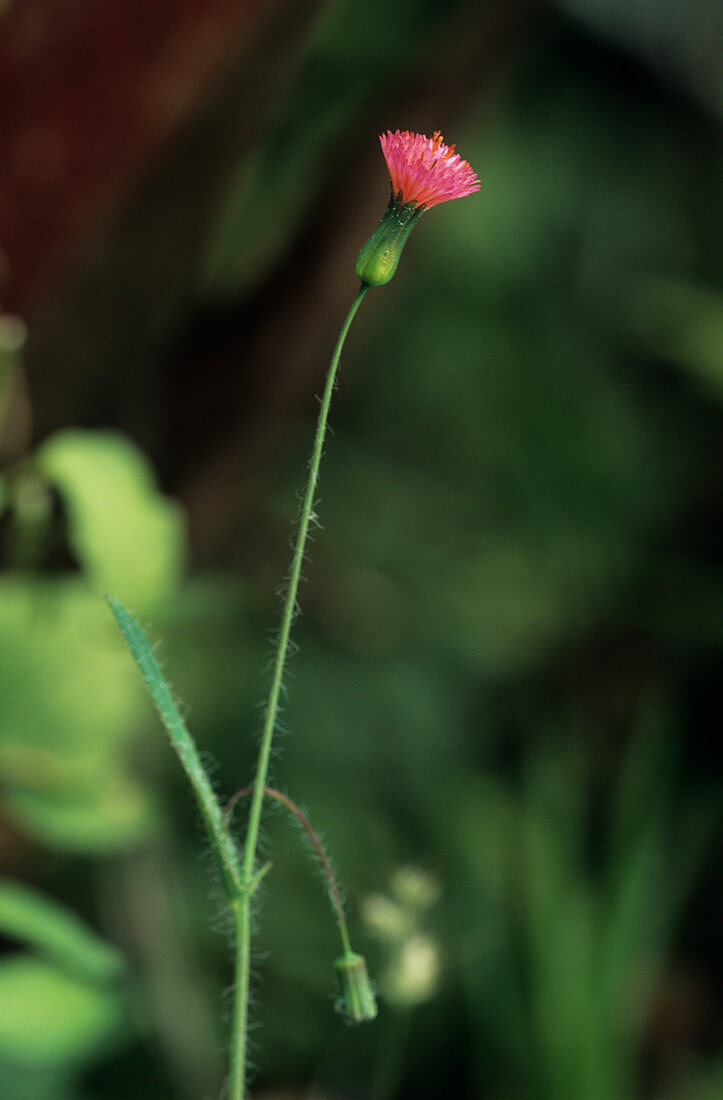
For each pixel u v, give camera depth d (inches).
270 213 27.1
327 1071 38.2
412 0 25.4
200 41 20.2
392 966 20.1
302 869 45.7
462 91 27.5
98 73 20.3
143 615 18.8
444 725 56.9
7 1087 30.7
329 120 27.0
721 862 52.3
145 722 30.3
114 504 18.8
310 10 20.6
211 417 28.3
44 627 18.7
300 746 52.0
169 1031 32.5
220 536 31.0
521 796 50.9
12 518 21.2
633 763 37.6
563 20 57.2
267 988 43.1
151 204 22.4
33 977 18.4
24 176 21.2
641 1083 44.3
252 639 54.0
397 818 51.7
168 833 33.0
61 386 24.8
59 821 18.9
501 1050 36.0
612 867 36.3
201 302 27.0
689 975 50.2
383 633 57.1
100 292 23.3
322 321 28.1
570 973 34.9
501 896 41.7
